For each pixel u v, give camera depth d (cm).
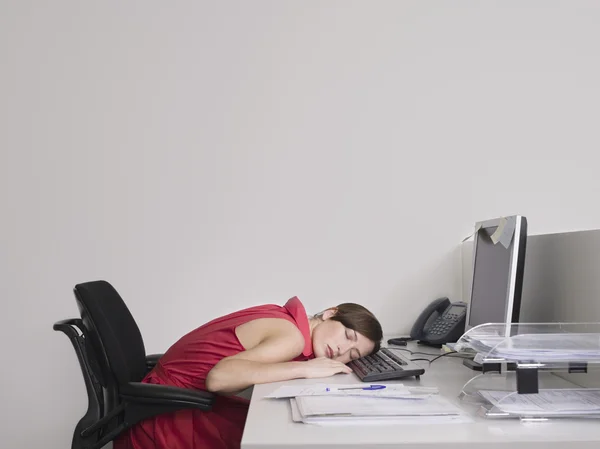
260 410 139
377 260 268
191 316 267
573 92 270
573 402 132
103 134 270
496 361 133
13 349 267
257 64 271
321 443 115
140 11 271
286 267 268
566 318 172
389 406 134
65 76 270
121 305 212
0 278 266
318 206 268
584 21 270
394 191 269
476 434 119
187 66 271
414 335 252
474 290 211
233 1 271
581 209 270
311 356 197
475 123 270
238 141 270
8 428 268
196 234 268
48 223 268
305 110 270
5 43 270
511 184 269
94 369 187
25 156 269
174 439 177
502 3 271
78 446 183
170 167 269
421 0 271
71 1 271
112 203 268
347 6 271
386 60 271
